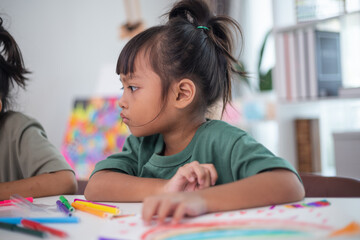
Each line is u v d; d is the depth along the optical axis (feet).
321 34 6.86
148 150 2.92
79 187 3.67
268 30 10.15
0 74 3.68
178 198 1.66
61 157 3.25
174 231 1.44
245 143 2.35
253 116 9.75
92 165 9.50
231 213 1.72
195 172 2.02
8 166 3.53
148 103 2.56
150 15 10.89
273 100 9.71
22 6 10.07
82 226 1.62
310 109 7.72
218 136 2.52
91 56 10.69
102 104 10.01
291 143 7.34
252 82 9.65
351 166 6.34
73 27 10.60
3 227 1.61
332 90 6.99
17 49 3.81
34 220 1.71
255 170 2.11
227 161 2.42
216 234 1.35
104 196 2.37
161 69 2.55
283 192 1.90
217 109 2.97
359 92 6.42
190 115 2.66
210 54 2.77
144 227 1.55
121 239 1.37
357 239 1.24
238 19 9.92
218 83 2.85
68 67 10.52
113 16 10.82
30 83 10.05
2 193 2.71
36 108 10.12
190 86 2.57
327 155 8.04
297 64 6.99
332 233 1.30
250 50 10.09
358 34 6.72
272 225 1.44
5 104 3.76
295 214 1.63
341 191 2.64
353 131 6.37
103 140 9.62
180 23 2.73
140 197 2.23
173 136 2.70
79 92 10.55
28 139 3.42
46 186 2.86
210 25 2.94
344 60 7.00
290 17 7.34
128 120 2.62
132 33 10.80
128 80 2.61
